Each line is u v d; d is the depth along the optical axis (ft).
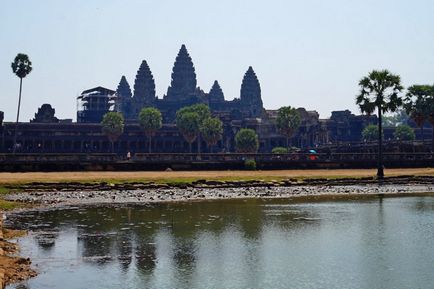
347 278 79.00
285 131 597.93
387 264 86.99
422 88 439.22
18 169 282.15
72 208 158.51
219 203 172.96
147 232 115.24
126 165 295.48
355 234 112.88
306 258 91.04
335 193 209.26
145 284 75.56
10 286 72.69
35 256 91.50
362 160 332.39
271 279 78.43
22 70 472.44
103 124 636.89
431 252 95.20
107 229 119.03
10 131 623.36
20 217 138.31
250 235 111.75
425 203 171.73
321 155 343.05
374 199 186.19
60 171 286.25
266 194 202.28
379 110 276.21
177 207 161.48
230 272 82.17
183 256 92.53
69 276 78.95
